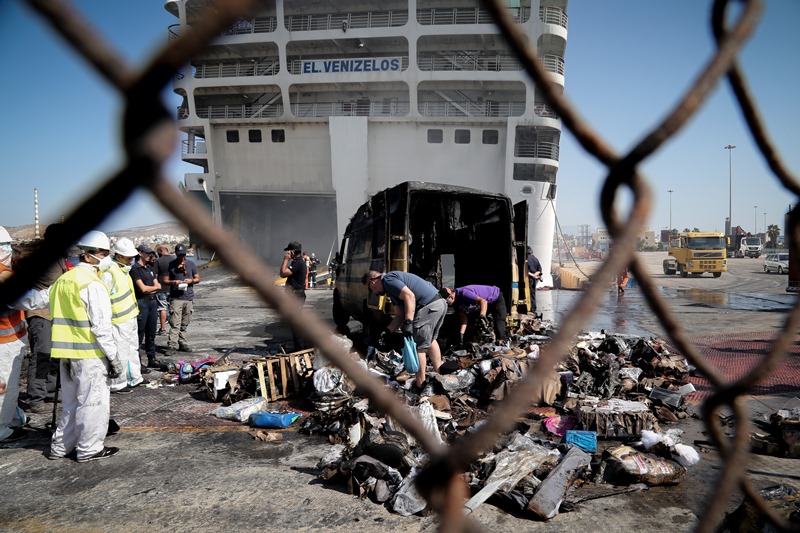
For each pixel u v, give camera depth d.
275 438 4.72
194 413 5.63
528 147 29.16
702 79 0.66
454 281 10.42
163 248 9.14
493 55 30.56
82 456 4.24
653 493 3.58
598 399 5.14
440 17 29.39
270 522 3.25
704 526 0.91
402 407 0.65
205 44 0.37
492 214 8.82
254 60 33.47
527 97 28.58
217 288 22.66
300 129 31.86
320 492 3.66
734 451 0.92
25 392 6.60
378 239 7.97
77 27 0.34
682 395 5.56
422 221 9.77
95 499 3.58
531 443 4.16
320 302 18.11
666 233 89.00
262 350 8.97
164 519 3.29
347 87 31.25
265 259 37.97
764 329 10.95
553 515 3.23
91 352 4.23
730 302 17.16
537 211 28.81
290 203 40.09
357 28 30.08
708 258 30.70
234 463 4.21
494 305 7.99
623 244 0.62
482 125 29.66
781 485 3.20
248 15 0.37
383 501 3.49
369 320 8.57
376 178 30.98
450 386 5.65
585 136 0.63
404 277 6.16
